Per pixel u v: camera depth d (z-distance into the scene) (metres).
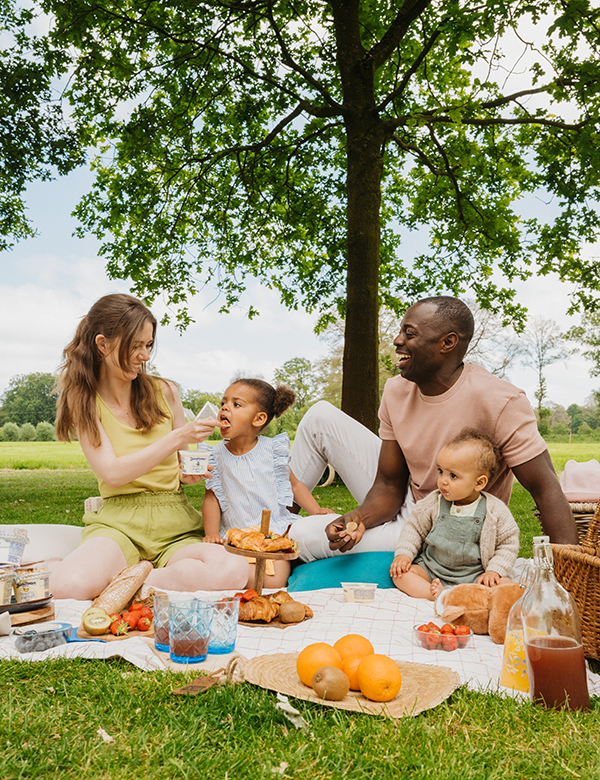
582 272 12.22
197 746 1.50
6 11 10.64
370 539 3.52
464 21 7.61
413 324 3.26
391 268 14.44
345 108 10.00
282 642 2.40
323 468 4.11
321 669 1.79
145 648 2.25
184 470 3.35
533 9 7.65
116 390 3.41
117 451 3.34
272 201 13.35
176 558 3.16
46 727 1.59
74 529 3.82
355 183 9.93
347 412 9.64
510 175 12.16
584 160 9.88
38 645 2.22
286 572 3.64
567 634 1.86
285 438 3.78
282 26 11.18
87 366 3.30
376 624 2.66
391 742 1.54
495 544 3.06
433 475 3.40
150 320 3.35
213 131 12.41
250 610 2.64
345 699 1.79
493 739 1.60
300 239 14.00
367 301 9.73
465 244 13.28
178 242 12.73
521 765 1.46
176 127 11.47
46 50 10.20
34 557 3.61
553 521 3.01
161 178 12.86
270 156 12.41
